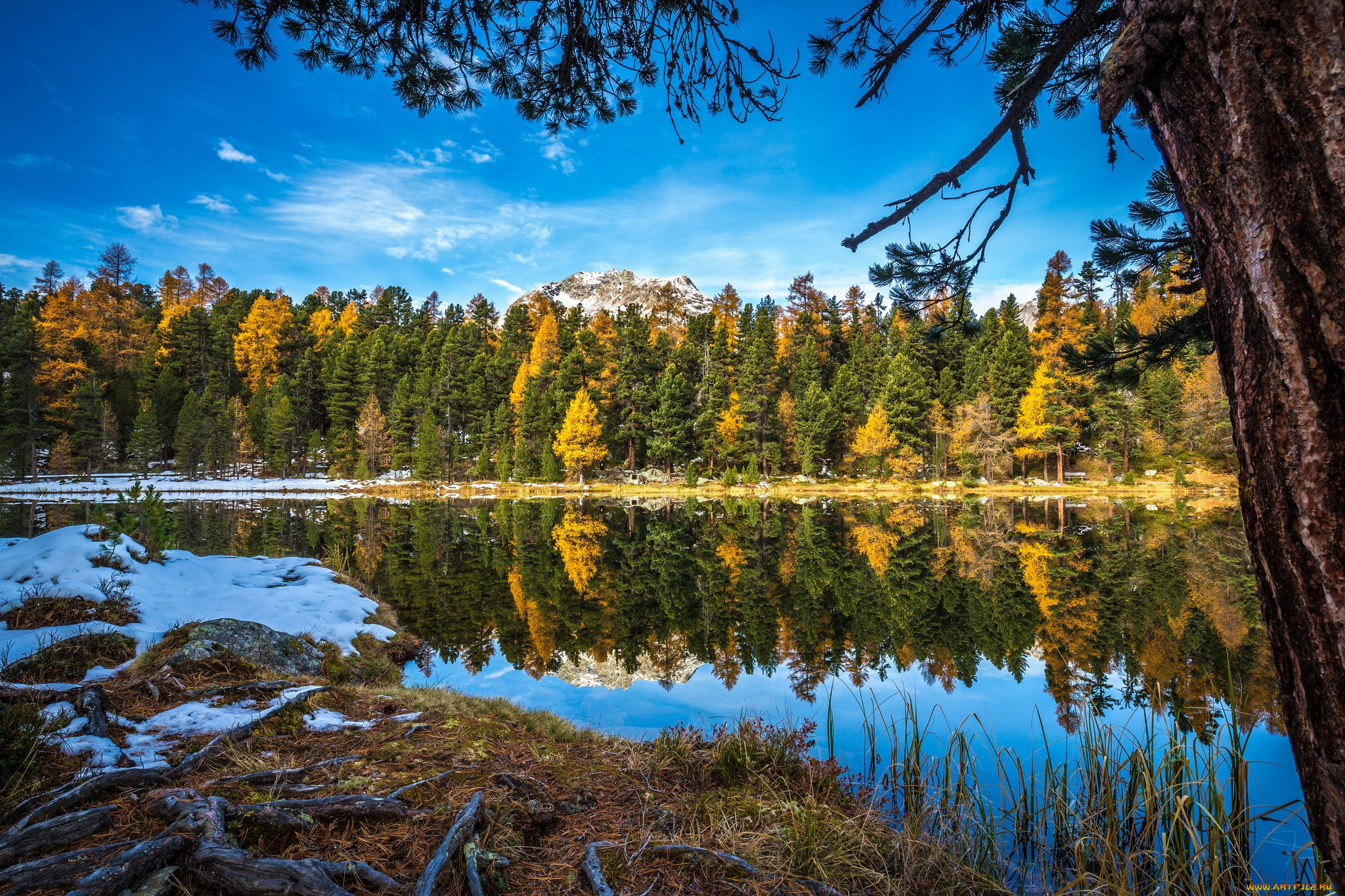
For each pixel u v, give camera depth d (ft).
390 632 25.21
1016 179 8.26
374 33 11.46
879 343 164.96
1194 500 102.42
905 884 8.62
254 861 6.38
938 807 11.39
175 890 6.20
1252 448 3.37
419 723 12.51
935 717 17.74
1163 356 13.33
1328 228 2.86
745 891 7.72
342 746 11.12
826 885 8.00
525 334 224.53
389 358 187.52
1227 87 3.23
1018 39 7.52
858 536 67.10
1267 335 3.16
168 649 14.34
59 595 15.57
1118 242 11.94
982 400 131.64
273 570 30.27
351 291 309.01
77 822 7.13
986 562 48.52
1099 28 7.23
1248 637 26.66
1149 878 9.70
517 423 162.91
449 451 158.40
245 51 10.92
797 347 184.34
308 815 7.99
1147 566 45.06
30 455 144.77
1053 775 11.45
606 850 8.43
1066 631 28.27
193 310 197.47
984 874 9.47
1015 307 167.73
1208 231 3.55
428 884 6.61
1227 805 11.62
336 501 118.62
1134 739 11.50
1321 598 2.97
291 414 165.27
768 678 22.40
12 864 6.51
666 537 68.33
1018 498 115.14
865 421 150.10
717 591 40.11
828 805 10.91
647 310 553.64
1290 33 2.97
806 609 34.68
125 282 263.70
